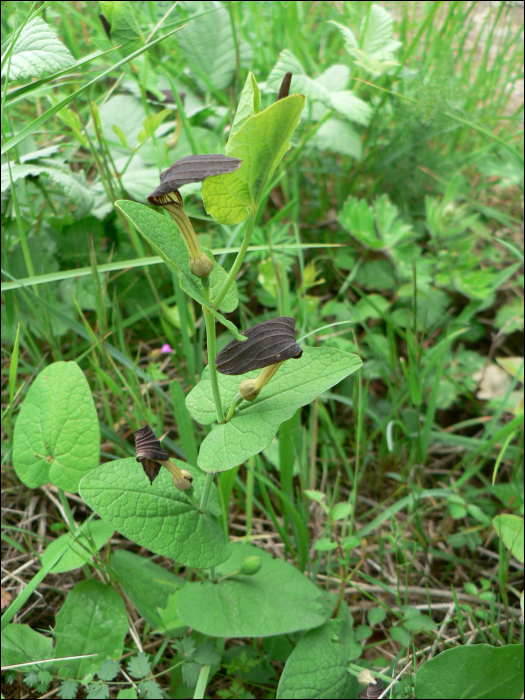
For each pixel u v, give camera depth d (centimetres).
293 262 40
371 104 44
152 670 25
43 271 35
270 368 17
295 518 26
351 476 31
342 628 24
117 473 20
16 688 24
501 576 26
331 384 18
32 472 24
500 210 48
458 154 46
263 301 38
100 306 29
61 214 39
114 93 45
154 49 46
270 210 43
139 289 37
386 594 29
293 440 29
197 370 34
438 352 33
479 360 37
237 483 30
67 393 24
